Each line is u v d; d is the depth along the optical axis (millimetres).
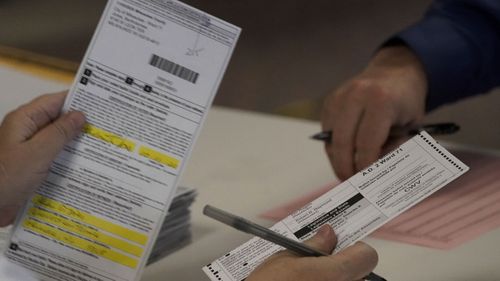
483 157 1500
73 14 3760
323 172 1528
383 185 1141
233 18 3785
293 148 1618
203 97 1117
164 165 1120
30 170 1104
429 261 1268
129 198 1122
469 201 1379
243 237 1356
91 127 1118
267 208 1428
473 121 2779
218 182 1518
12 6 3840
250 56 3467
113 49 1114
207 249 1334
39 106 1122
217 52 1117
